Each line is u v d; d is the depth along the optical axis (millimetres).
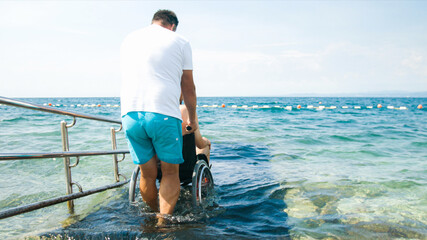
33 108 2309
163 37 2334
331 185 3771
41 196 3367
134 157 2426
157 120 2219
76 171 4586
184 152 2844
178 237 2178
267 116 19969
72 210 2904
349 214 2771
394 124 13734
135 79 2285
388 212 2824
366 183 3859
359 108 35188
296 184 3801
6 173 4410
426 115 21016
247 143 7895
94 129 10469
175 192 2492
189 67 2455
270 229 2391
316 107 37625
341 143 7930
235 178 4168
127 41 2449
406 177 4191
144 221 2545
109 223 2512
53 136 8586
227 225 2461
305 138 8820
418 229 2438
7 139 7859
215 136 9414
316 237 2252
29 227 2463
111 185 3377
